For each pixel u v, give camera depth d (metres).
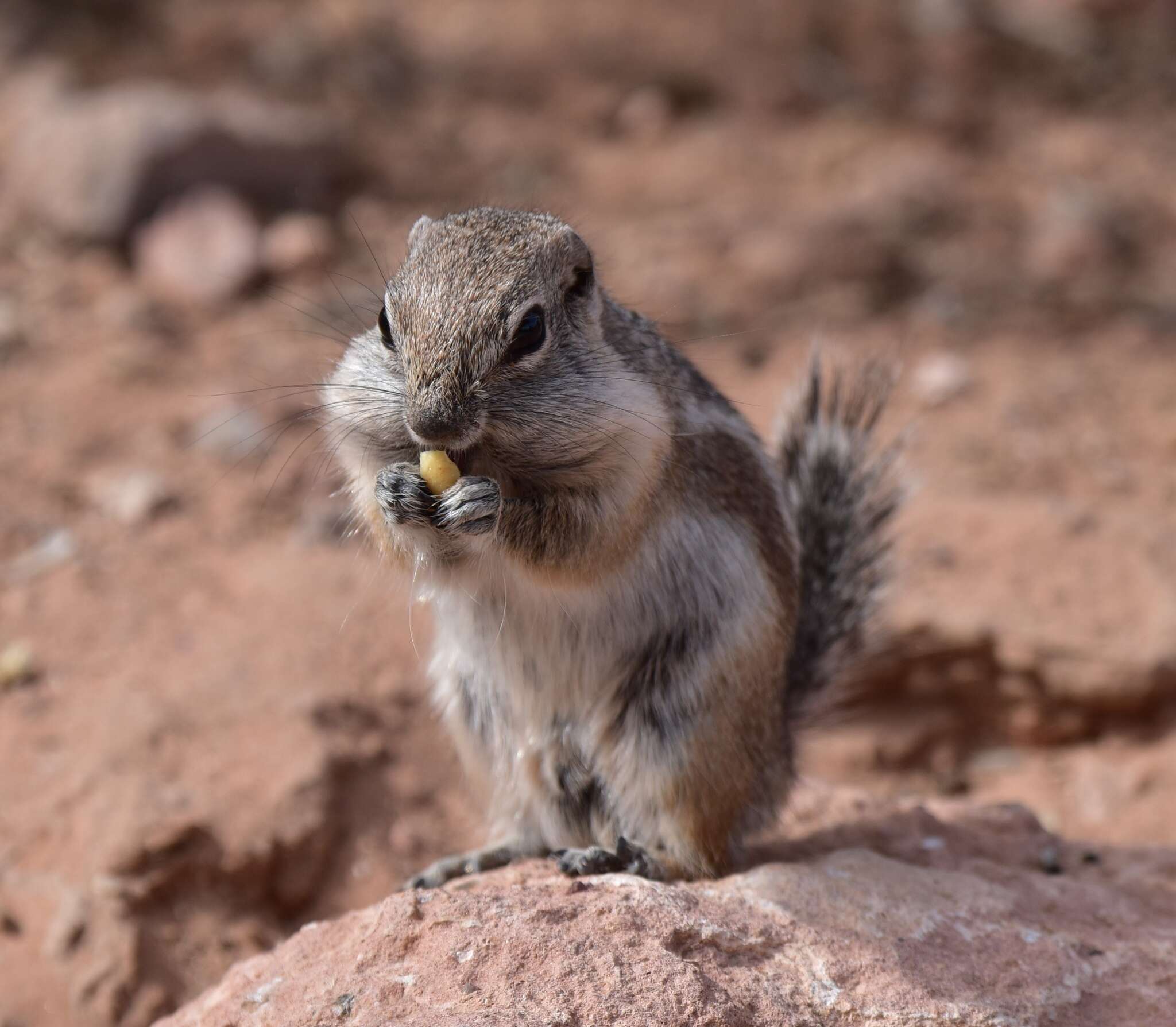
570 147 22.12
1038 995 6.64
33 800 9.92
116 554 13.38
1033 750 12.41
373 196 20.30
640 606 7.98
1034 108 23.94
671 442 7.91
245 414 15.76
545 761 8.32
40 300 17.97
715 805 8.07
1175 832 11.10
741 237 19.67
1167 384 17.20
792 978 6.61
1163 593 12.45
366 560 13.12
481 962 6.43
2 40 22.69
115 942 9.02
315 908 9.90
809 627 9.72
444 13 25.03
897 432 15.90
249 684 11.24
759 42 24.62
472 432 7.21
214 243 18.47
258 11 24.33
